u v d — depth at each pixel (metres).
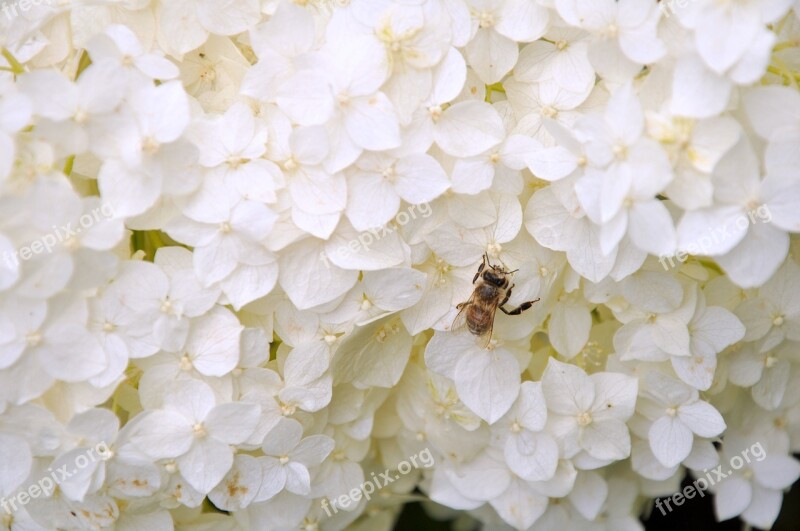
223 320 0.33
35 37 0.33
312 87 0.32
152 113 0.32
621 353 0.35
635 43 0.32
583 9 0.32
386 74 0.33
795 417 0.37
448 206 0.33
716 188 0.31
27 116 0.31
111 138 0.32
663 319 0.34
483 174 0.33
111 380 0.33
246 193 0.33
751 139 0.32
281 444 0.34
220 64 0.34
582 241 0.33
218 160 0.33
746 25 0.31
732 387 0.36
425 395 0.35
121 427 0.34
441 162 0.33
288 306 0.34
